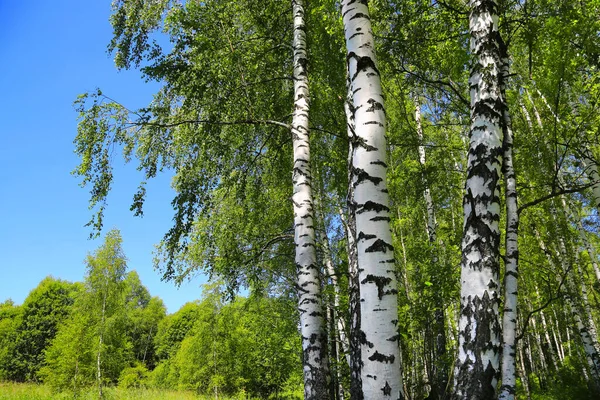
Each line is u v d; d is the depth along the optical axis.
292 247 8.73
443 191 8.19
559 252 10.61
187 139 5.70
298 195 4.81
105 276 18.02
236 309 16.89
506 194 4.03
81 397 16.12
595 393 10.55
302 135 5.01
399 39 5.40
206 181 5.72
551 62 4.94
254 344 16.53
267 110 6.27
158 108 5.41
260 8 6.22
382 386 2.36
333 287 7.98
